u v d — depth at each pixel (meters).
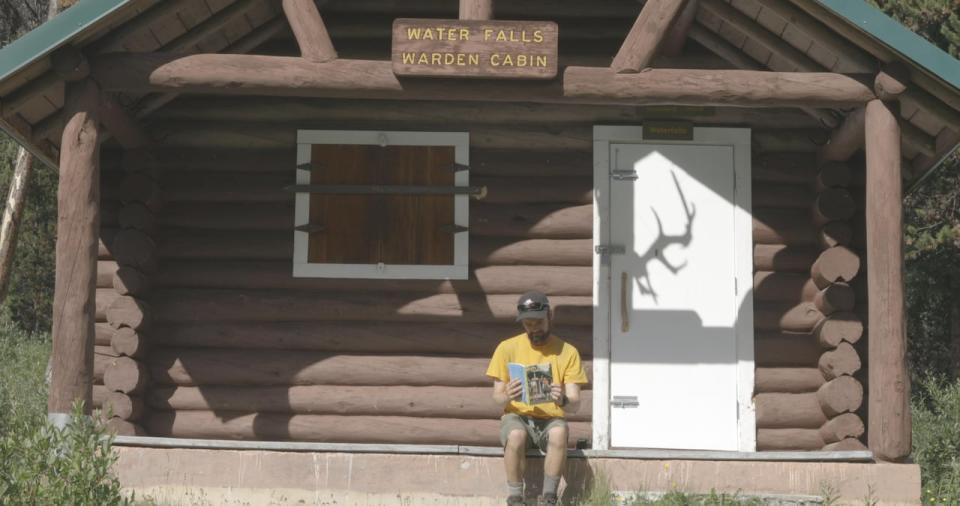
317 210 15.90
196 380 15.69
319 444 13.11
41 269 37.03
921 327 35.91
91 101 13.40
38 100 14.10
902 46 13.09
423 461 13.01
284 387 15.71
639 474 12.97
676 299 15.65
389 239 15.82
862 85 13.57
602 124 15.94
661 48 14.64
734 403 15.46
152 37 14.35
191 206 16.06
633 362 15.52
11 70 12.84
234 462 13.03
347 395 15.61
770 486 12.94
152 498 12.76
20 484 10.67
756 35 14.62
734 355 15.55
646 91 13.49
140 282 15.46
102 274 15.98
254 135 16.03
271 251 15.88
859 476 12.92
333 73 13.46
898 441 13.03
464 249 15.79
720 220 15.79
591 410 15.42
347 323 15.76
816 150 16.00
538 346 12.92
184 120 16.11
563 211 15.84
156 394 15.70
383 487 12.98
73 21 12.95
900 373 13.19
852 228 15.75
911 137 14.80
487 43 13.36
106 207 16.00
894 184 13.45
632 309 15.63
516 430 12.46
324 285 15.80
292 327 15.75
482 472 12.97
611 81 13.51
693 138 15.86
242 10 14.91
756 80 13.55
